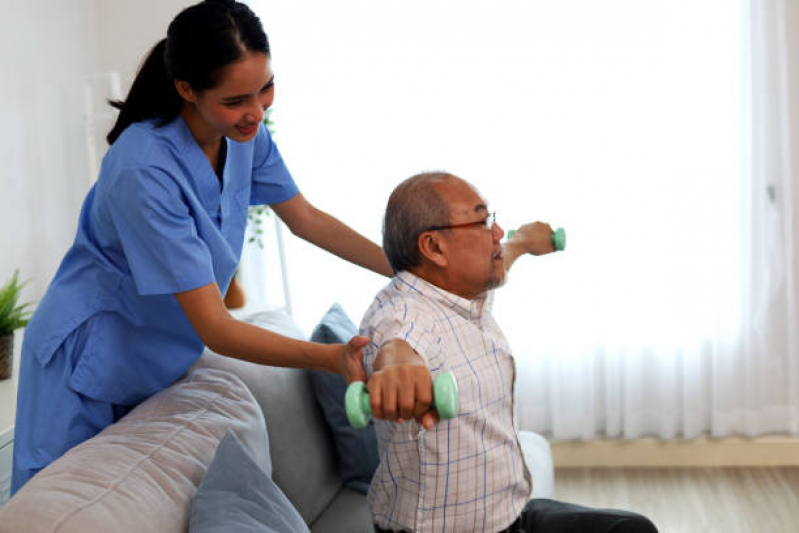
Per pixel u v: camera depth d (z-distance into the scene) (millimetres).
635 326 3076
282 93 3123
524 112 3018
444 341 1276
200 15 1313
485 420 1309
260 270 3213
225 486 1299
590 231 3041
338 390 2031
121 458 1315
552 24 2959
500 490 1340
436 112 3068
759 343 3047
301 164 3158
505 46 2996
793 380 3053
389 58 3064
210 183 1532
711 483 3047
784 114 2902
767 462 3143
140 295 1458
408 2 3027
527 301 3107
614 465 3229
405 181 1342
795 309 3012
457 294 1336
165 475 1320
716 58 2918
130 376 1616
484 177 3072
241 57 1317
